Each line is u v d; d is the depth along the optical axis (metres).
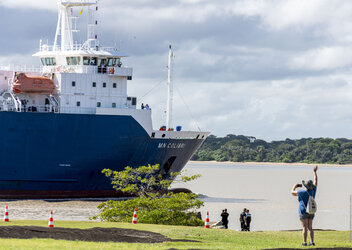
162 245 36.78
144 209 60.34
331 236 45.78
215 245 37.44
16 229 40.69
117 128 95.56
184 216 58.88
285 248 35.28
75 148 94.50
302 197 36.03
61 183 94.88
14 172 93.19
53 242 36.25
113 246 35.16
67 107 95.12
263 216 88.44
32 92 93.94
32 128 92.69
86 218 75.44
